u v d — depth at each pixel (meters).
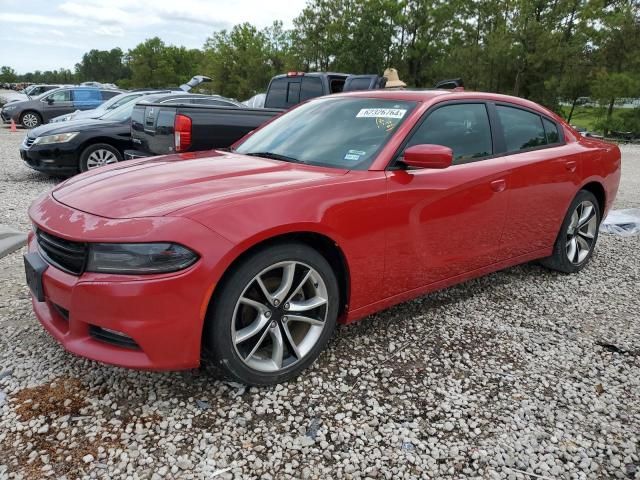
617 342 3.37
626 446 2.39
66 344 2.41
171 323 2.26
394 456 2.26
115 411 2.45
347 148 3.21
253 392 2.65
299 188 2.64
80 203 2.56
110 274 2.25
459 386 2.80
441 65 34.12
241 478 2.10
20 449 2.19
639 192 9.02
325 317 2.80
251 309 2.60
